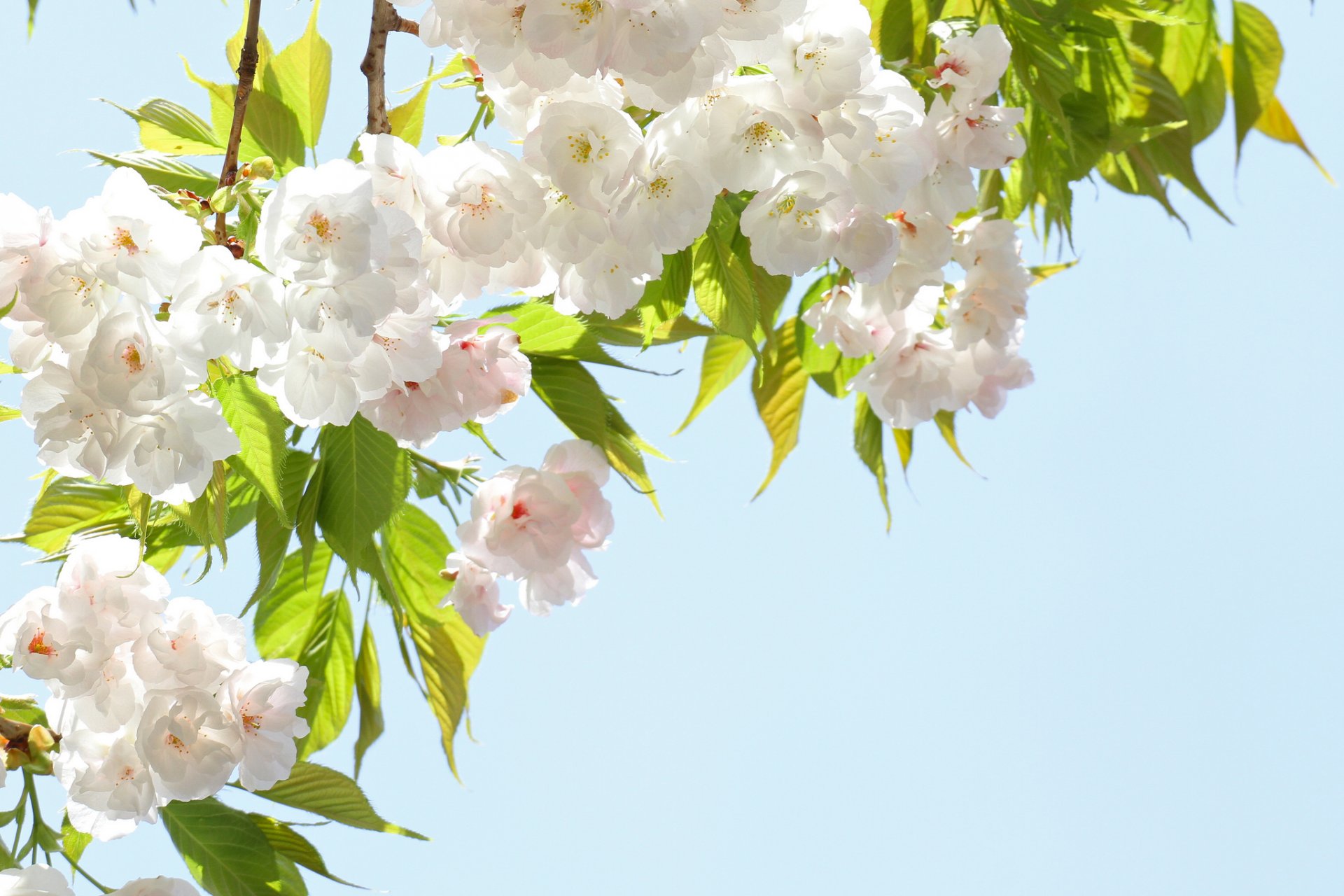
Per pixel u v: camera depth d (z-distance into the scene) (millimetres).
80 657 2543
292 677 2576
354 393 2525
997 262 2691
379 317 2486
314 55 2688
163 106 2672
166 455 2492
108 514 2629
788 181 2527
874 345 2707
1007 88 2729
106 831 2564
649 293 2605
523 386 2602
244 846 2602
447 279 2545
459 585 2648
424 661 2730
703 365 2820
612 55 2486
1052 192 2768
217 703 2553
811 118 2518
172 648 2553
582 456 2629
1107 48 2758
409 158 2531
